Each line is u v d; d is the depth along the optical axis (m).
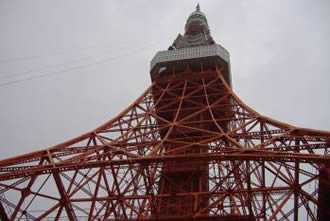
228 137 44.00
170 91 62.06
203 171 48.88
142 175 43.59
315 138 40.91
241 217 36.53
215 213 39.94
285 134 42.44
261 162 38.56
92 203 39.41
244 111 52.06
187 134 53.75
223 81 59.94
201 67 63.06
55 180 39.12
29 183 39.06
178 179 49.28
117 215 40.78
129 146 45.12
